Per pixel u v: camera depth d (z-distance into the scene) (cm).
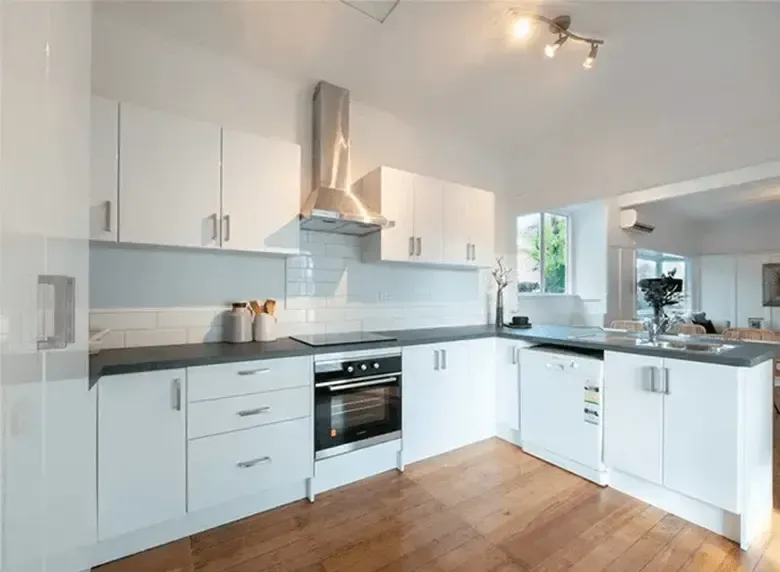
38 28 78
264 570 166
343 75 264
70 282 106
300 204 262
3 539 63
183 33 223
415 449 268
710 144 282
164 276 229
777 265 659
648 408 212
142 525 171
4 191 62
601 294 495
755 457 186
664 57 231
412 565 169
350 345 237
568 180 361
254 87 257
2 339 62
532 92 279
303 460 217
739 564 168
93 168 182
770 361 203
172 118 204
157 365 175
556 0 191
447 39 224
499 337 312
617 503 218
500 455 282
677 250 655
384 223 261
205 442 188
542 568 167
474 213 330
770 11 190
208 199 213
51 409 91
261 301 261
